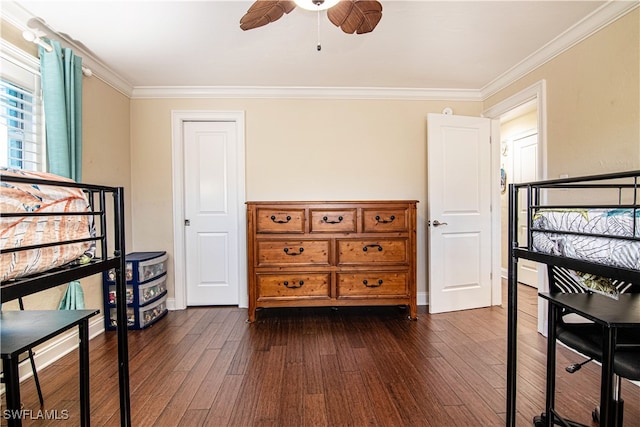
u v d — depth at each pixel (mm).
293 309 3209
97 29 2135
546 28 2176
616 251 963
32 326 1180
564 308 1273
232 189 3324
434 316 2994
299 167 3295
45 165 2107
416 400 1692
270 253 2818
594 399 1698
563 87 2336
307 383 1855
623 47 1898
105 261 1273
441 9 1953
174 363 2105
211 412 1604
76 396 1742
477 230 3246
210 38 2273
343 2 1510
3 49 1841
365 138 3326
